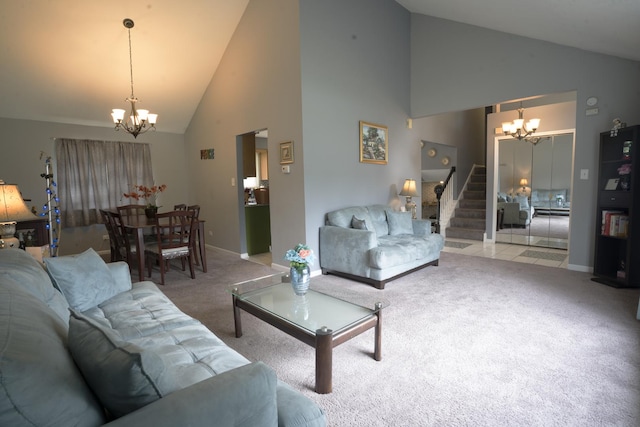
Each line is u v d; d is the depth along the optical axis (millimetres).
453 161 7754
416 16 5590
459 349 2350
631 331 2559
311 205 4219
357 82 4754
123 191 5938
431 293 3496
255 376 1009
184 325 1912
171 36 4742
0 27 3959
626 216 3607
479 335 2551
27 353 823
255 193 6188
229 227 5645
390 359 2236
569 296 3336
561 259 4961
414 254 4004
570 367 2100
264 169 8508
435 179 9664
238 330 2578
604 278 3773
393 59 5363
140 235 3959
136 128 4367
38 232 3365
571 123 5430
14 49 4215
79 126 5516
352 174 4754
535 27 3994
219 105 5535
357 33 4723
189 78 5484
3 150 4938
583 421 1640
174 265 4938
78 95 5051
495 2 3701
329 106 4379
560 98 6180
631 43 3332
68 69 4668
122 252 4578
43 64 4496
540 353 2275
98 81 4965
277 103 4410
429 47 5477
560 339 2457
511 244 6211
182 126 6418
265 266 4836
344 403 1803
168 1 4312
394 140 5480
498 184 6324
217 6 4602
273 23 4355
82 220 5551
